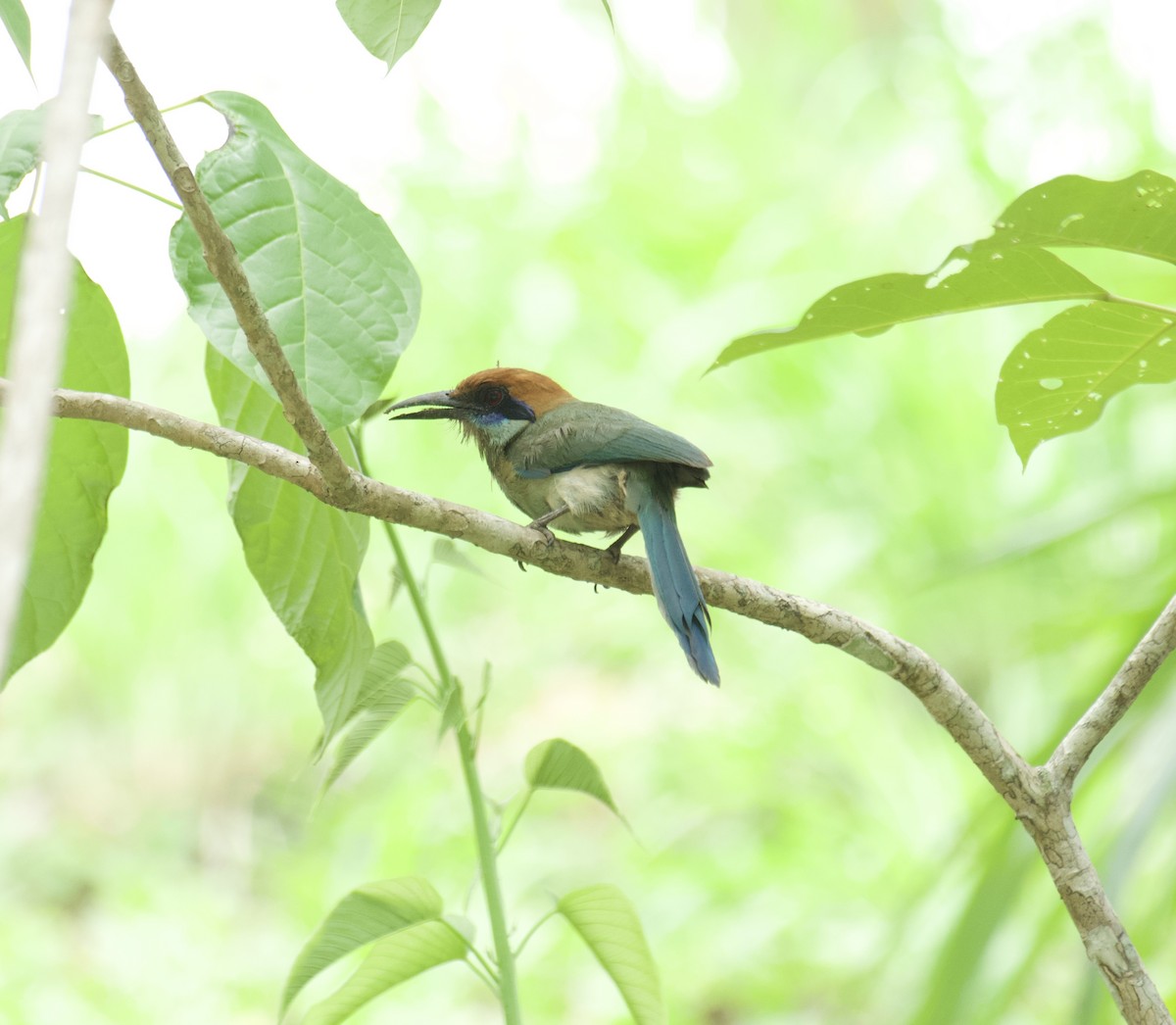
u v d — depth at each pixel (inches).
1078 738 168.9
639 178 666.8
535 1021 456.1
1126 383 184.2
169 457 619.5
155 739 640.4
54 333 63.8
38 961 490.9
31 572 185.5
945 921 329.1
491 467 292.8
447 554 205.2
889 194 644.7
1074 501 465.4
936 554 525.0
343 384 154.9
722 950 464.1
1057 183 147.3
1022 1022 379.9
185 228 152.7
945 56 590.6
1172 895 335.6
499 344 623.2
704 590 187.2
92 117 151.6
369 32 153.4
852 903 468.1
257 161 159.2
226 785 637.9
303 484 165.3
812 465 579.5
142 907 526.3
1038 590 522.6
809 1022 432.1
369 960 183.6
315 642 187.6
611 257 642.8
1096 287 163.6
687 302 627.8
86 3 77.5
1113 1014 302.4
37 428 60.5
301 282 156.4
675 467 268.4
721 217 660.1
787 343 179.0
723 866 494.3
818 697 534.6
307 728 641.6
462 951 183.6
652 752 556.7
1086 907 165.9
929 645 547.8
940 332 581.9
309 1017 186.5
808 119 723.4
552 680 608.4
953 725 172.9
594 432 263.4
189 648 630.5
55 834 602.2
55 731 645.9
